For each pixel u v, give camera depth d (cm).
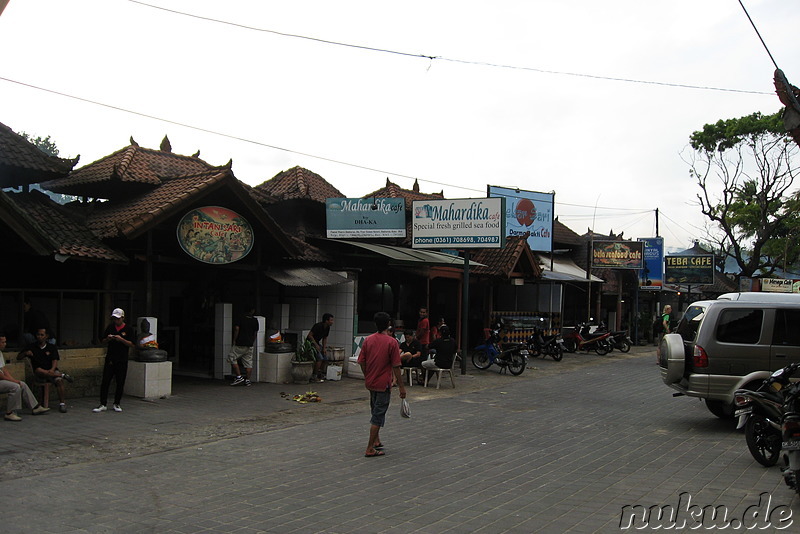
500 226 1698
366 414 1170
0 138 1309
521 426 1086
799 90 895
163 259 1332
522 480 741
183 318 1845
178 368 1720
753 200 3872
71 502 639
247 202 1418
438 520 598
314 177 2191
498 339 2050
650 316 3566
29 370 1134
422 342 1742
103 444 888
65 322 1330
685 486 707
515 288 2634
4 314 1330
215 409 1172
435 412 1216
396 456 858
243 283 1845
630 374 1908
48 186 1638
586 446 929
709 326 1034
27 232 1095
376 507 636
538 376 1842
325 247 1883
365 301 2091
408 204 2328
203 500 654
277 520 595
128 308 1355
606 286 3256
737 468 784
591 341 2602
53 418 1040
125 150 1708
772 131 3459
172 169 1714
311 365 1520
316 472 770
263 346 1548
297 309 1764
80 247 1221
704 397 1027
